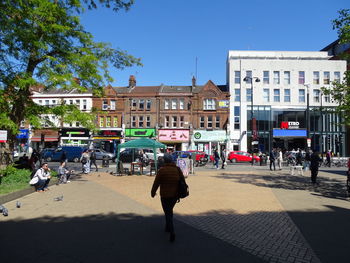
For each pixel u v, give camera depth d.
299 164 24.78
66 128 40.78
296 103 41.25
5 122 11.33
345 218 7.24
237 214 7.61
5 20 10.76
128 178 16.52
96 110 15.51
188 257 4.60
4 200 8.98
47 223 6.66
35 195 10.54
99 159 35.44
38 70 12.45
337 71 41.50
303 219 7.12
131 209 8.18
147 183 14.16
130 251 4.86
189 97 40.34
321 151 40.75
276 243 5.33
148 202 9.22
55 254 4.72
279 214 7.64
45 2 11.71
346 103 12.70
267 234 5.88
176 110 40.19
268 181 15.06
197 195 10.56
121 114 41.00
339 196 10.54
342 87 12.99
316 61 41.69
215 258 4.57
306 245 5.22
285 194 10.90
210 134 39.41
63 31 12.59
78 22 13.48
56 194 10.77
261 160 28.55
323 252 4.87
